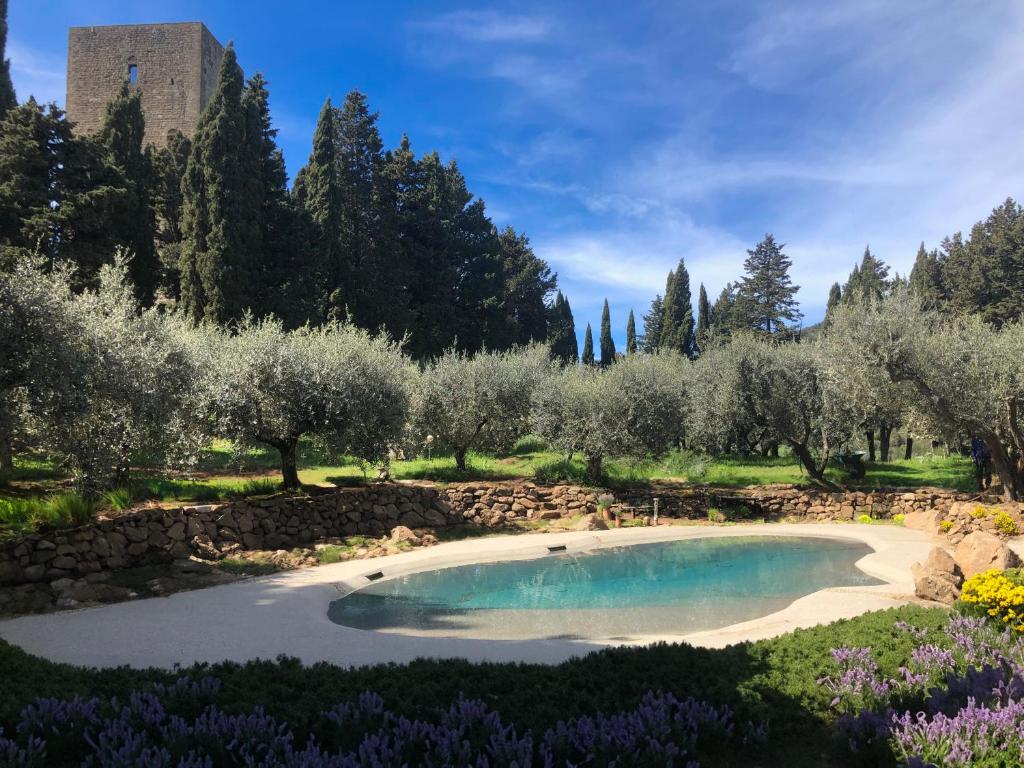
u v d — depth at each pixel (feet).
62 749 13.82
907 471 93.66
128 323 39.29
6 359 28.94
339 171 133.08
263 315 98.84
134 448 38.70
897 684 17.98
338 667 19.88
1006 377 57.62
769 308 183.01
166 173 120.16
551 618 30.83
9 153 74.74
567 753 13.70
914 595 32.63
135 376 35.81
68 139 79.30
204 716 14.23
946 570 31.71
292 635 25.63
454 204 165.07
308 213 114.62
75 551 33.37
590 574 41.60
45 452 36.96
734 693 17.08
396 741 13.55
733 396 75.10
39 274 31.63
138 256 92.99
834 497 65.57
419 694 16.89
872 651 20.39
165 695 16.06
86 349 33.30
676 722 14.93
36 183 75.10
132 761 12.51
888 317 60.29
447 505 56.49
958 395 59.21
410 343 132.46
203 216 95.50
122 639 24.91
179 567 36.47
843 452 85.35
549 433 67.92
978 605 24.52
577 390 68.13
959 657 19.79
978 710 14.98
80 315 33.65
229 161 96.07
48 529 33.30
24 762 12.73
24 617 28.04
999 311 136.05
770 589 37.55
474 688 17.62
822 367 66.95
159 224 125.08
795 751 15.23
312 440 51.90
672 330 200.95
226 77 97.81
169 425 38.58
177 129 156.04
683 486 72.90
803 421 75.05
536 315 196.44
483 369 69.97
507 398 69.46
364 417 48.85
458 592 36.60
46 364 29.78
